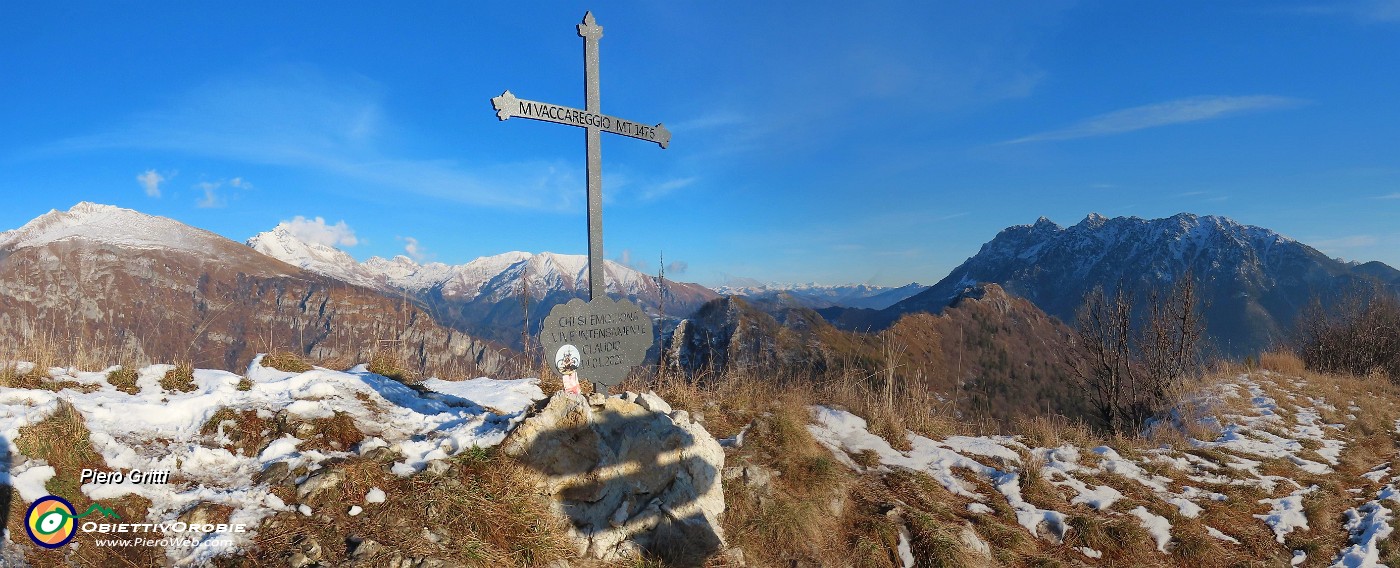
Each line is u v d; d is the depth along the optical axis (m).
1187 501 7.26
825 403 9.36
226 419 4.78
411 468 4.52
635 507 4.85
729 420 7.98
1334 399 13.93
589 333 5.77
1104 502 6.90
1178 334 13.16
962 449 8.30
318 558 3.60
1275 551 6.44
